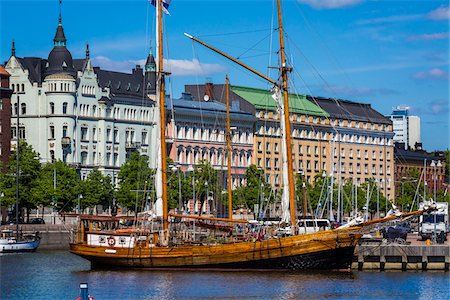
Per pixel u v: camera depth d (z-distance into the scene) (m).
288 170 144.25
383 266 146.88
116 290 121.31
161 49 145.25
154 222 144.00
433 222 187.75
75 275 137.00
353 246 135.38
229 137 179.25
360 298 118.06
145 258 137.75
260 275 132.62
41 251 196.00
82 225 142.62
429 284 131.50
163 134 143.25
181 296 116.69
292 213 142.75
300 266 135.12
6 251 190.75
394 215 137.12
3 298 119.00
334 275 134.62
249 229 153.62
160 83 145.12
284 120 147.88
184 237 143.50
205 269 136.38
